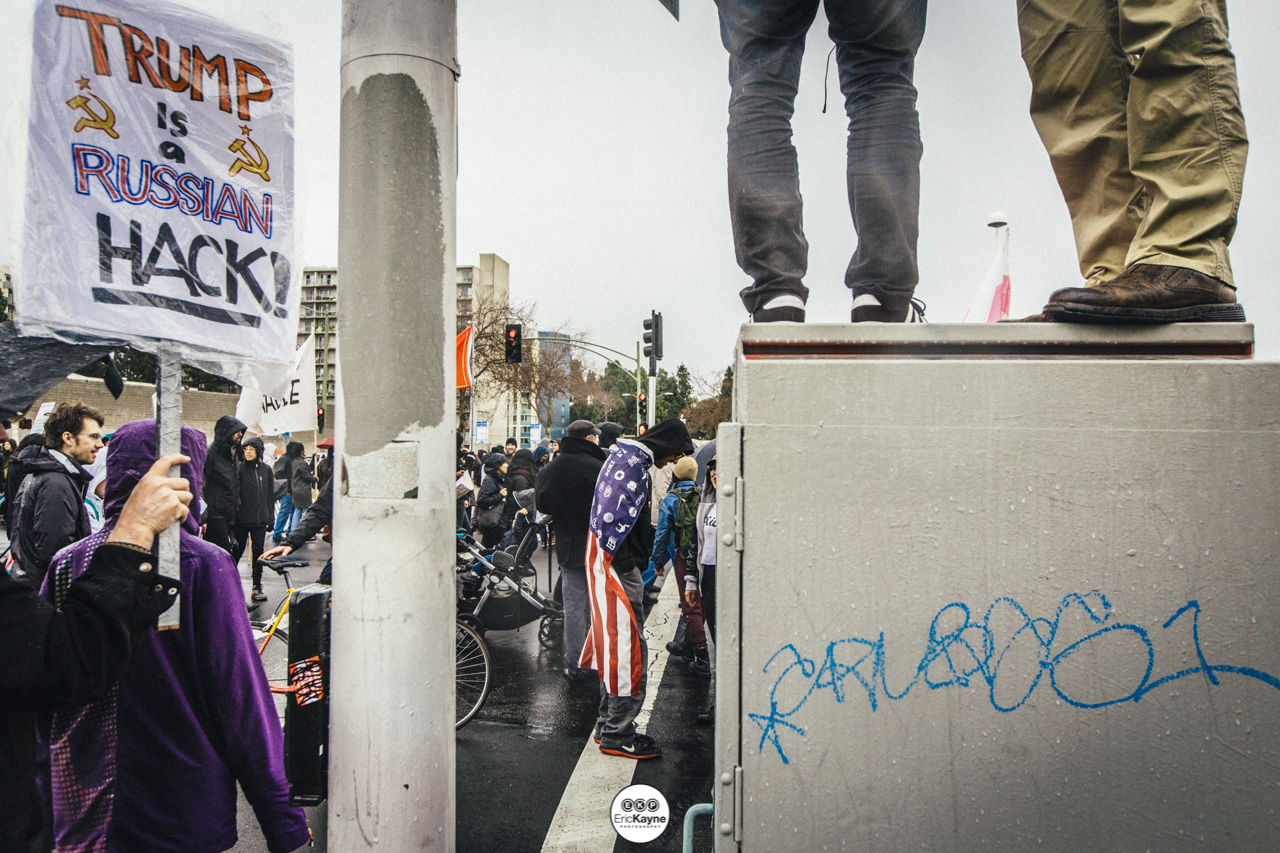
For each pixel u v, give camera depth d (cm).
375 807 173
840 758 122
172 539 187
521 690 550
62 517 426
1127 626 119
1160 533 119
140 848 219
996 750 120
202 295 199
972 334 130
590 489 559
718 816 123
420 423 177
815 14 183
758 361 127
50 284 174
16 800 161
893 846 121
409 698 175
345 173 177
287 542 484
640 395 2558
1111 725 118
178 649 223
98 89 184
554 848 330
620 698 429
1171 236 140
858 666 122
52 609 162
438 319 180
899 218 185
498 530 996
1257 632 117
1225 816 116
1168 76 146
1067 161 177
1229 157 141
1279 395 119
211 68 203
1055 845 119
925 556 122
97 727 209
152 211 191
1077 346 129
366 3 175
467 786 390
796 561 124
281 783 238
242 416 782
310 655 206
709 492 508
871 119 187
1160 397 120
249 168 209
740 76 187
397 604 174
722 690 124
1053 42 174
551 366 4706
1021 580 121
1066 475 121
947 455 123
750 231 181
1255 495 118
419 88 176
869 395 124
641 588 459
